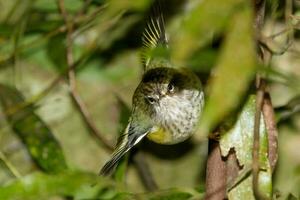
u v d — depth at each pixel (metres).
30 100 9.51
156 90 9.74
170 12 10.06
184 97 9.70
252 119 7.38
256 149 6.12
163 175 10.80
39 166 10.42
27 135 9.59
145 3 3.88
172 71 9.77
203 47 5.56
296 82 4.50
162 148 10.84
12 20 10.39
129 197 6.95
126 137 9.88
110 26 10.01
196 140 10.82
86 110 9.66
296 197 8.62
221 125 7.40
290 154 10.38
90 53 10.09
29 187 5.48
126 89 10.76
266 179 7.39
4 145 10.40
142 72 10.56
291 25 6.80
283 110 8.96
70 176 5.57
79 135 10.71
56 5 10.06
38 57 10.50
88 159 10.70
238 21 3.77
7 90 10.16
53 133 10.38
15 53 9.48
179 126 9.84
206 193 7.79
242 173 7.35
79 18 8.98
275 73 4.32
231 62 3.71
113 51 10.58
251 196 7.51
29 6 9.97
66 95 10.66
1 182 10.20
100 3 9.79
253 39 4.06
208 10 3.71
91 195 8.29
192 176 10.84
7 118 10.14
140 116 9.94
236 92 3.68
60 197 8.98
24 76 10.55
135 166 10.70
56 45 9.97
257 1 6.93
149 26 9.49
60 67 10.08
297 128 10.33
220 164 7.74
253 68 3.87
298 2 8.98
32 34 10.36
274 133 7.71
